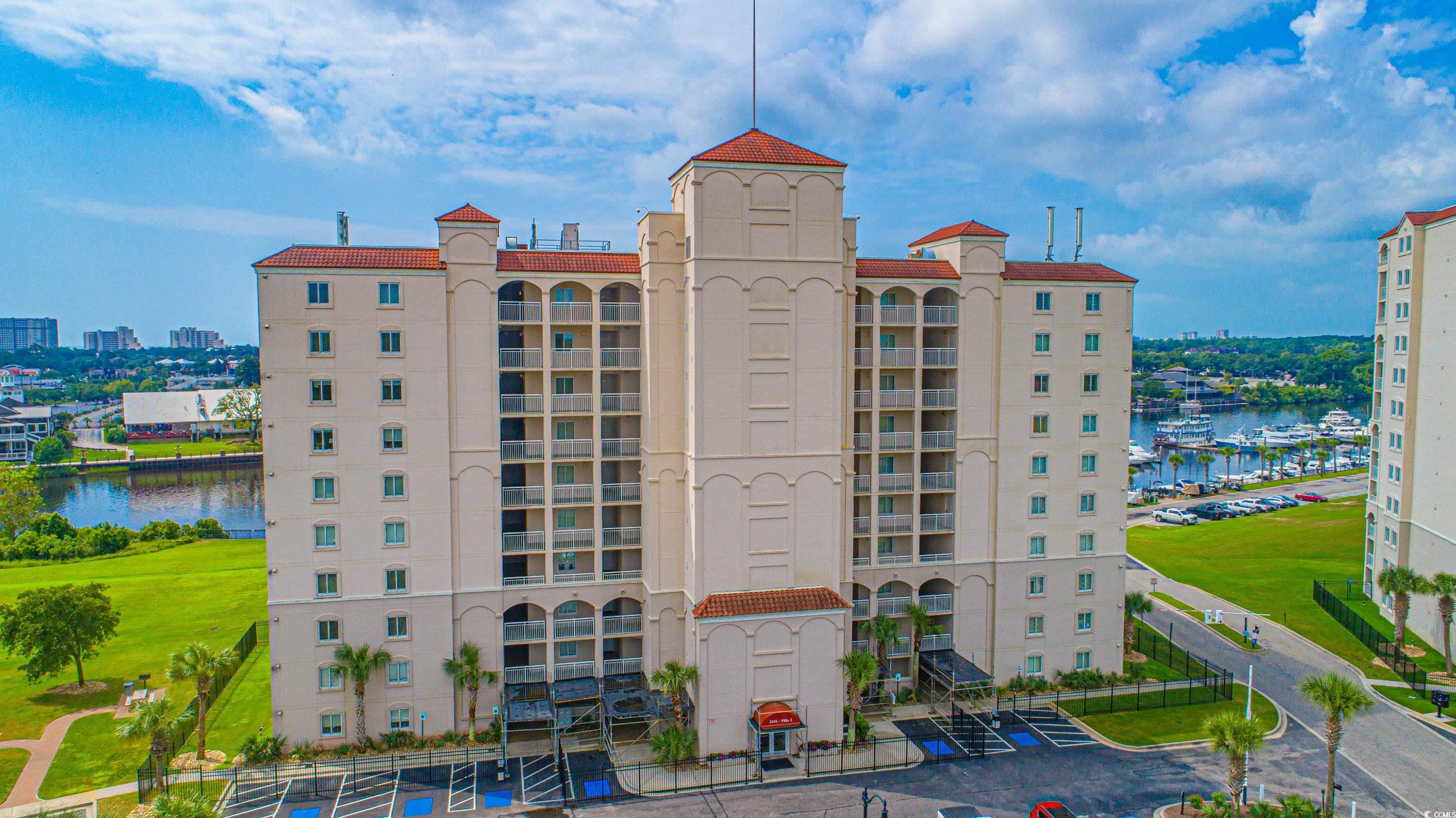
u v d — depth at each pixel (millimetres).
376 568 48281
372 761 46688
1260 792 41625
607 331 53969
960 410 55250
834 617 48656
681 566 51688
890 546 56688
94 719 51656
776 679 48125
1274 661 62031
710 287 47906
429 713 49375
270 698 54781
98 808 41375
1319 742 48906
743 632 47406
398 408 48062
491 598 50000
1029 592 57125
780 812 41719
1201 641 66500
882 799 42906
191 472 173625
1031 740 49500
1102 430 57781
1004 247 55250
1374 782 44156
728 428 48688
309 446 47125
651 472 50750
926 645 56031
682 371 50781
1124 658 61312
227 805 42031
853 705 48562
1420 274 67250
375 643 48531
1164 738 49688
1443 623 61656
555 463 50906
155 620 69500
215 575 83188
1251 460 194125
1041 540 57125
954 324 55188
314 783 44375
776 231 48750
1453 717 52125
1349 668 60594
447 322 48375
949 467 56281
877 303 53781
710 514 48750
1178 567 91125
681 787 44281
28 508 100188
